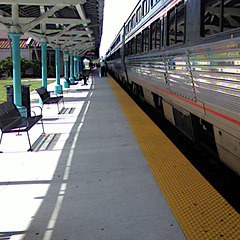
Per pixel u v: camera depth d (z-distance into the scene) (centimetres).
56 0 667
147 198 330
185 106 492
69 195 342
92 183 374
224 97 319
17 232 269
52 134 629
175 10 514
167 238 254
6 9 936
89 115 851
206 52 360
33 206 317
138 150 507
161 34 621
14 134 633
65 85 1781
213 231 263
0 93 1510
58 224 281
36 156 482
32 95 1390
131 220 285
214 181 409
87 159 465
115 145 539
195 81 410
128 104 1074
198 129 505
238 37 274
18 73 738
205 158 502
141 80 937
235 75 284
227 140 348
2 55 3706
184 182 371
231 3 302
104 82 2309
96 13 1237
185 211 300
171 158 462
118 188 358
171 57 532
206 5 373
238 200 350
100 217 291
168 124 782
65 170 420
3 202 328
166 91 606
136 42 1016
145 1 827
